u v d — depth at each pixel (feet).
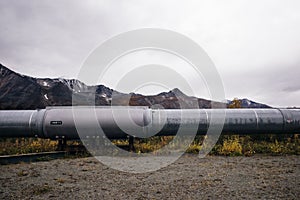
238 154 36.17
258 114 41.98
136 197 18.34
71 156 36.37
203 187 20.51
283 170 26.30
